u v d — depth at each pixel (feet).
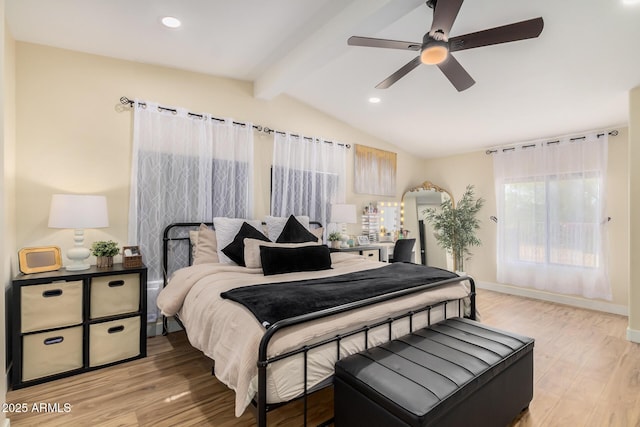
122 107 9.39
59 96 8.50
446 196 17.93
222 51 9.27
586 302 13.25
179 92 10.37
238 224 10.28
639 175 9.61
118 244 9.29
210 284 7.17
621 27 7.04
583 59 8.36
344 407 4.95
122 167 9.36
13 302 6.68
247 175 11.53
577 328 10.87
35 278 6.91
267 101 12.26
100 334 7.70
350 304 5.59
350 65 9.95
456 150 17.26
